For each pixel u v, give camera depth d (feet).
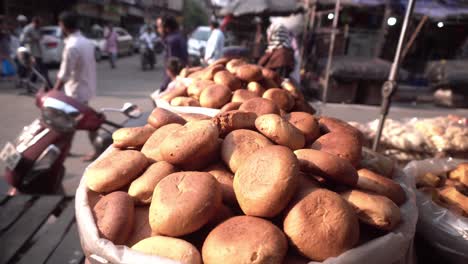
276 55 17.01
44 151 8.72
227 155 4.25
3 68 31.22
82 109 10.11
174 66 14.52
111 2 80.79
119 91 28.17
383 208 3.62
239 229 3.25
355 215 3.48
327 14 34.35
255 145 4.28
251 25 49.03
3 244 5.97
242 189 3.56
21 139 8.94
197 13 141.38
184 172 3.82
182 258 3.18
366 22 36.24
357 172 4.15
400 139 9.37
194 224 3.36
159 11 124.47
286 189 3.35
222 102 7.06
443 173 6.73
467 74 29.37
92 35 55.16
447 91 30.45
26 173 8.68
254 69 8.18
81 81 13.75
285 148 3.73
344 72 27.45
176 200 3.43
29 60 12.71
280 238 3.16
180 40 18.63
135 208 4.01
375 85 28.27
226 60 10.20
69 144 9.49
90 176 4.22
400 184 4.89
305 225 3.27
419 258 5.35
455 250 4.77
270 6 31.04
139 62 54.03
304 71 31.53
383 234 3.76
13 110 20.15
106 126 17.61
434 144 9.14
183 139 4.10
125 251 3.20
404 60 40.06
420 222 5.24
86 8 69.56
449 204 5.44
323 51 33.76
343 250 3.23
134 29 102.83
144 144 4.92
